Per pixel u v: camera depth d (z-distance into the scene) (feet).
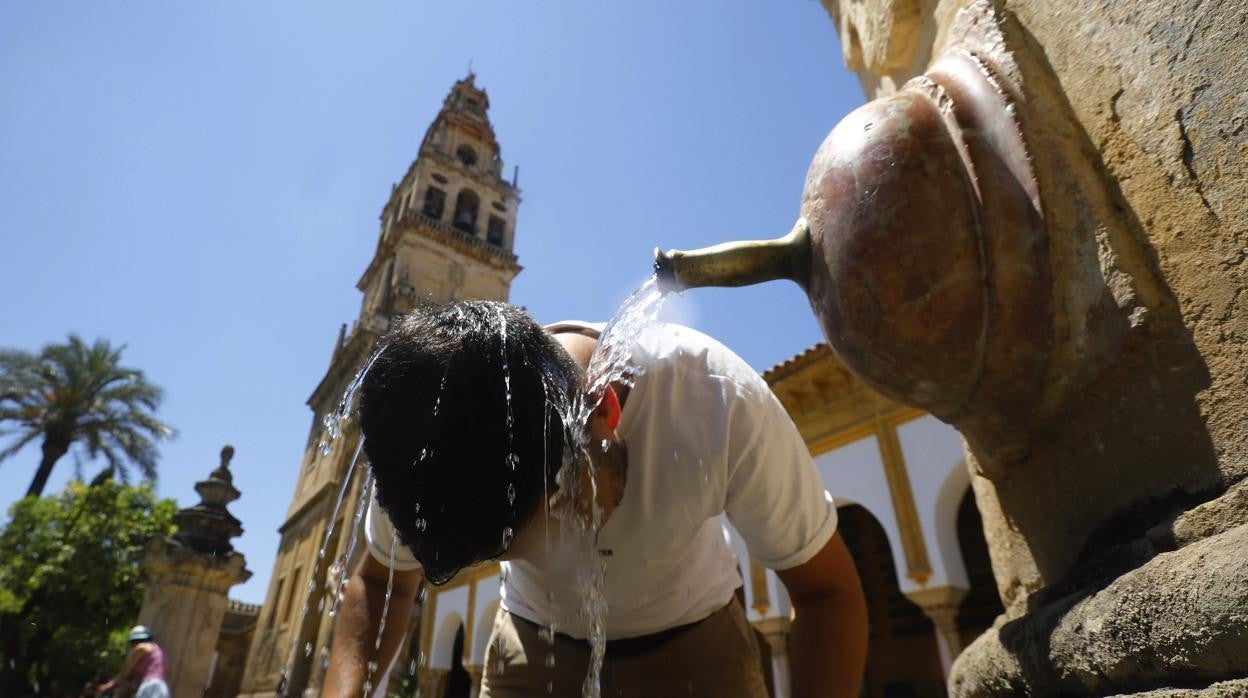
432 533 3.21
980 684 4.26
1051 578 4.02
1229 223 2.71
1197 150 2.83
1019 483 4.17
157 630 25.89
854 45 8.20
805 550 4.77
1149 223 3.04
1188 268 2.87
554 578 4.81
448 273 95.61
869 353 3.83
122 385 83.25
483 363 3.18
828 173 3.97
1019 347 3.50
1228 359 2.70
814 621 4.95
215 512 29.94
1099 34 3.30
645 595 4.96
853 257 3.68
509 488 3.15
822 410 31.35
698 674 5.23
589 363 4.32
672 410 4.35
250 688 78.84
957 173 3.59
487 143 121.29
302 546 82.84
